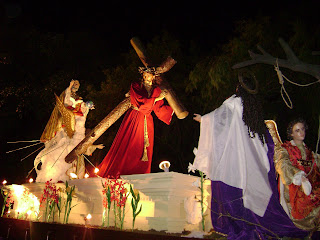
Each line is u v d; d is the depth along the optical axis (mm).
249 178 4156
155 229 4797
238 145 4293
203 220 4637
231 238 3936
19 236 6738
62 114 7781
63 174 7730
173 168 13086
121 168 6395
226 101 4547
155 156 13250
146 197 5051
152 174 4906
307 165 4613
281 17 9875
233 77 9078
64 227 5637
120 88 13586
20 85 15648
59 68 16312
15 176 15898
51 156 7879
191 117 12641
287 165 4406
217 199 4191
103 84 14031
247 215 4031
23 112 15898
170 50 13438
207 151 4438
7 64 15812
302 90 8484
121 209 5426
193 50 13695
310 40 8656
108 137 13250
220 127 4422
